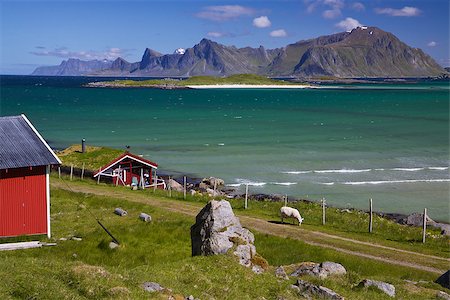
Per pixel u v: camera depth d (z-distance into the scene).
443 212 54.34
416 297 21.88
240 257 21.69
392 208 55.69
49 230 34.72
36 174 34.56
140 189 55.72
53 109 177.62
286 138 107.88
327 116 160.88
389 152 90.12
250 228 38.06
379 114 168.00
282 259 30.25
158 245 31.80
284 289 19.66
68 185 54.19
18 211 34.00
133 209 42.44
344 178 69.62
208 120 146.12
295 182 67.38
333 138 108.25
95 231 34.72
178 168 76.50
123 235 33.16
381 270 28.94
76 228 36.00
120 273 18.17
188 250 31.08
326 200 58.50
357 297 20.23
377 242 35.72
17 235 33.94
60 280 16.59
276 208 48.22
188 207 45.00
